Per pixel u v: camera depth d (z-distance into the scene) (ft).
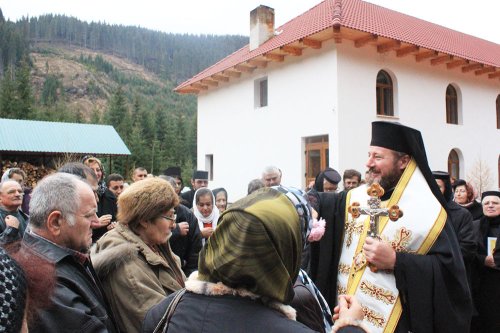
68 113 199.62
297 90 49.26
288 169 50.67
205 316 3.98
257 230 3.91
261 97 57.00
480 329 14.96
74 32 572.10
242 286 4.01
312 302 5.01
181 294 4.55
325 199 9.16
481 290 14.93
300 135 48.85
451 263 7.38
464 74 56.65
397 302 7.61
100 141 66.80
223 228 4.16
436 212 7.79
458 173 56.49
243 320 3.84
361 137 45.55
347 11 50.98
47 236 6.81
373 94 46.78
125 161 122.52
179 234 13.44
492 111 60.70
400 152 8.18
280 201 4.32
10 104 156.15
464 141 56.18
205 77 60.70
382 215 7.63
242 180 58.59
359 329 4.47
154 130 199.00
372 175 8.55
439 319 7.29
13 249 4.76
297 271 4.30
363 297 7.88
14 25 521.65
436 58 50.80
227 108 61.82
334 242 8.89
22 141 60.80
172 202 8.32
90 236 7.11
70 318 5.86
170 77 580.71
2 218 14.51
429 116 51.98
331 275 8.83
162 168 159.02
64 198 6.82
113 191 17.99
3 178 20.61
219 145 63.46
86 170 11.40
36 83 399.65
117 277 7.37
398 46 45.16
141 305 7.15
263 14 57.67
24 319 3.58
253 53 55.52
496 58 61.87
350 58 45.24
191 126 214.90
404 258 7.39
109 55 577.02
